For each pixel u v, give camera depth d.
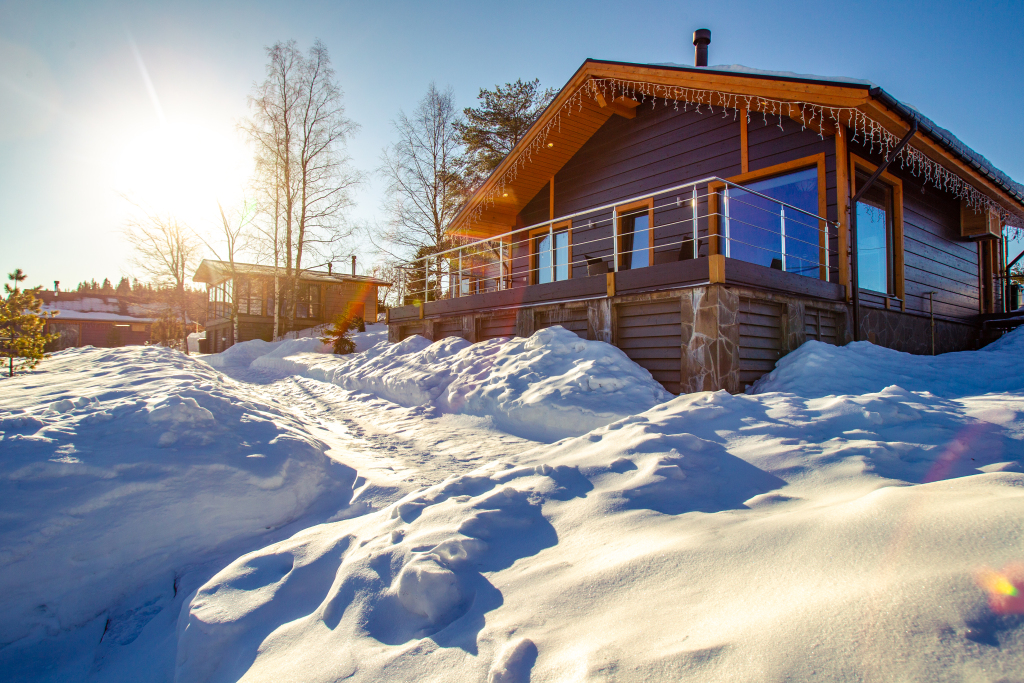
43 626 2.83
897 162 8.90
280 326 24.45
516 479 3.00
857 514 1.81
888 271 8.77
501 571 2.11
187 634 2.25
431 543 2.29
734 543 1.87
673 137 9.64
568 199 11.72
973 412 3.92
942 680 1.06
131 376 6.12
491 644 1.65
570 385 5.83
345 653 1.84
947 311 10.34
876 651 1.17
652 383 6.07
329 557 2.67
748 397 4.62
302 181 22.84
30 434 3.64
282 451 4.18
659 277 6.34
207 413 4.44
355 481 4.26
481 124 24.06
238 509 3.59
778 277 6.41
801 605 1.40
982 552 1.41
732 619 1.44
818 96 6.80
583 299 7.33
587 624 1.63
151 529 3.27
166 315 25.84
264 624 2.24
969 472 2.70
